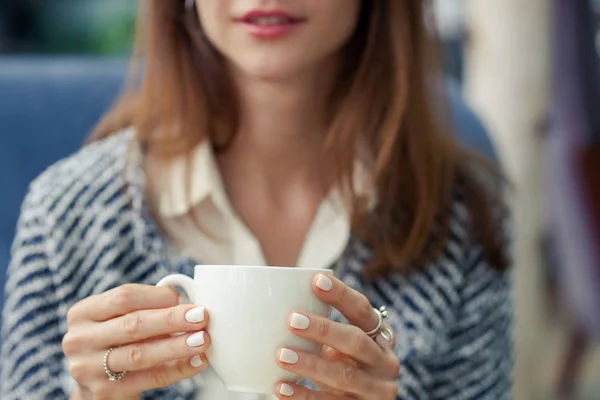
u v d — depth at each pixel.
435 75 0.99
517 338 1.71
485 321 0.95
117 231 0.88
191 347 0.63
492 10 1.65
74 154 0.97
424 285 0.91
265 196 0.93
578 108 1.60
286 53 0.83
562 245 1.63
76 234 0.88
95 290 0.87
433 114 1.00
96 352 0.66
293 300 0.62
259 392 0.63
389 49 0.94
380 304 0.90
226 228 0.90
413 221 0.91
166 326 0.63
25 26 2.71
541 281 1.70
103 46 2.71
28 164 1.05
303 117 0.92
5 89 1.06
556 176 1.62
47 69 1.08
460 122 1.10
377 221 0.90
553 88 1.62
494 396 0.95
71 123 1.06
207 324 0.63
